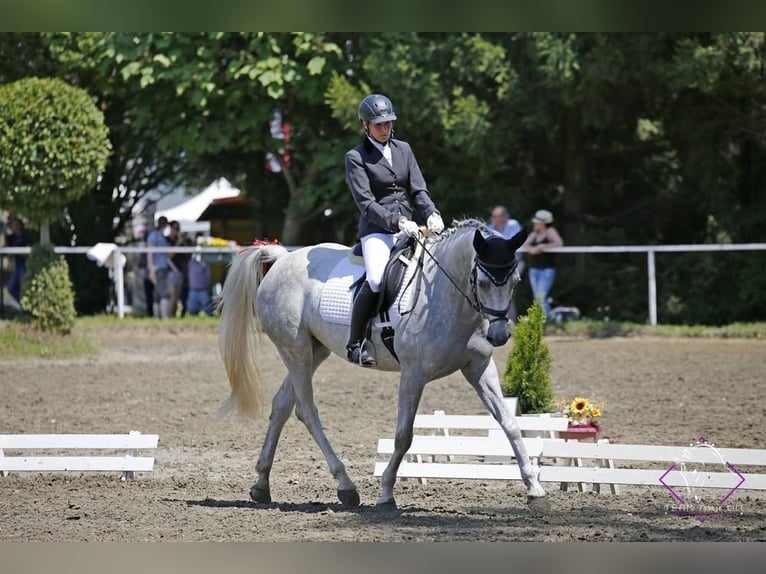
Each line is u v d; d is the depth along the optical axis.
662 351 17.56
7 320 20.75
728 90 20.48
